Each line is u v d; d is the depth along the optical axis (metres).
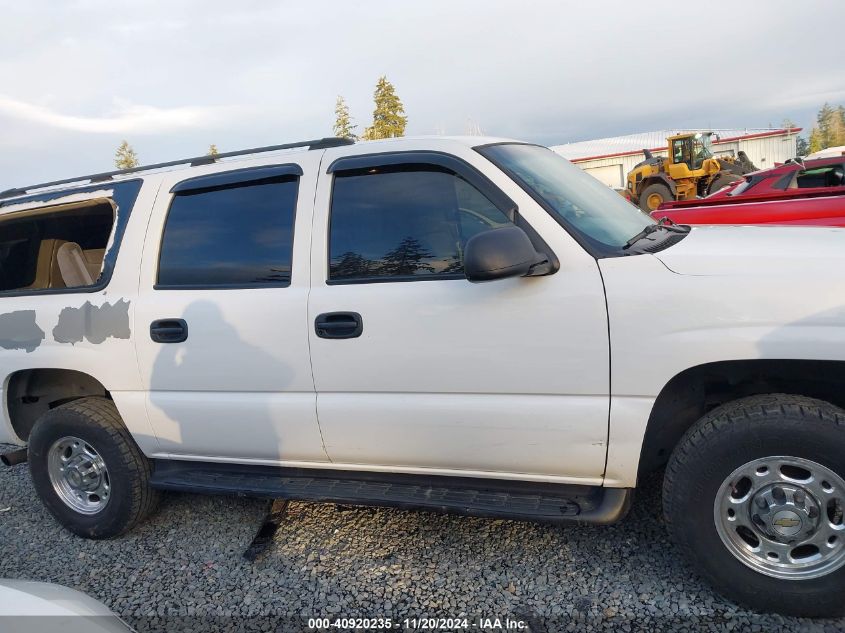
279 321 2.97
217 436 3.21
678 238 2.88
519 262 2.36
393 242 2.85
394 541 3.27
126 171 3.62
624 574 2.83
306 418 2.99
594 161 36.62
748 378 2.64
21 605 1.98
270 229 3.09
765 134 34.78
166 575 3.20
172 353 3.21
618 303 2.46
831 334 2.25
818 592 2.37
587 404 2.55
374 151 2.97
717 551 2.48
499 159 2.84
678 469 2.50
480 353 2.65
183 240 3.28
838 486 2.30
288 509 3.71
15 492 4.43
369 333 2.81
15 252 3.99
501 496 2.80
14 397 3.73
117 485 3.46
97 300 3.38
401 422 2.82
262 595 2.94
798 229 2.91
